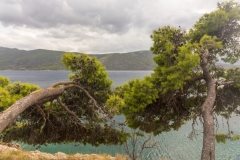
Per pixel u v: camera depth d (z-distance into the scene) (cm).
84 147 2480
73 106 1321
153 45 1187
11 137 1268
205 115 993
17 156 1098
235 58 1223
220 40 1185
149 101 1075
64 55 1278
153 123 1236
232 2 1180
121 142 1249
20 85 1357
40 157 1171
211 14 1194
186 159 2294
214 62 1244
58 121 1285
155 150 2455
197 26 1284
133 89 1087
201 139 2873
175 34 1204
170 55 1110
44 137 1273
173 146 2617
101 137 1270
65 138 1309
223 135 1223
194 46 1059
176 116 1279
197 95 1246
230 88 1191
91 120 1280
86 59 1285
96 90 1340
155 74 1169
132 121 1176
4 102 1136
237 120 3475
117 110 1006
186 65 949
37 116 1272
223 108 1235
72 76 1383
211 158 891
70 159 1206
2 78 1521
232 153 2494
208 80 1117
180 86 1044
